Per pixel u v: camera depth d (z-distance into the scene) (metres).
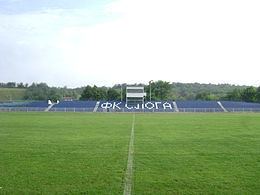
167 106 109.88
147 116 74.06
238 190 14.55
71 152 24.81
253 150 25.66
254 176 17.02
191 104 112.75
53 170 18.53
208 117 70.62
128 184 15.61
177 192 14.36
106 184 15.60
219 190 14.59
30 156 23.05
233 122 55.72
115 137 34.56
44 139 32.94
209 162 20.84
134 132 39.66
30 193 14.14
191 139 32.75
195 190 14.62
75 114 81.69
